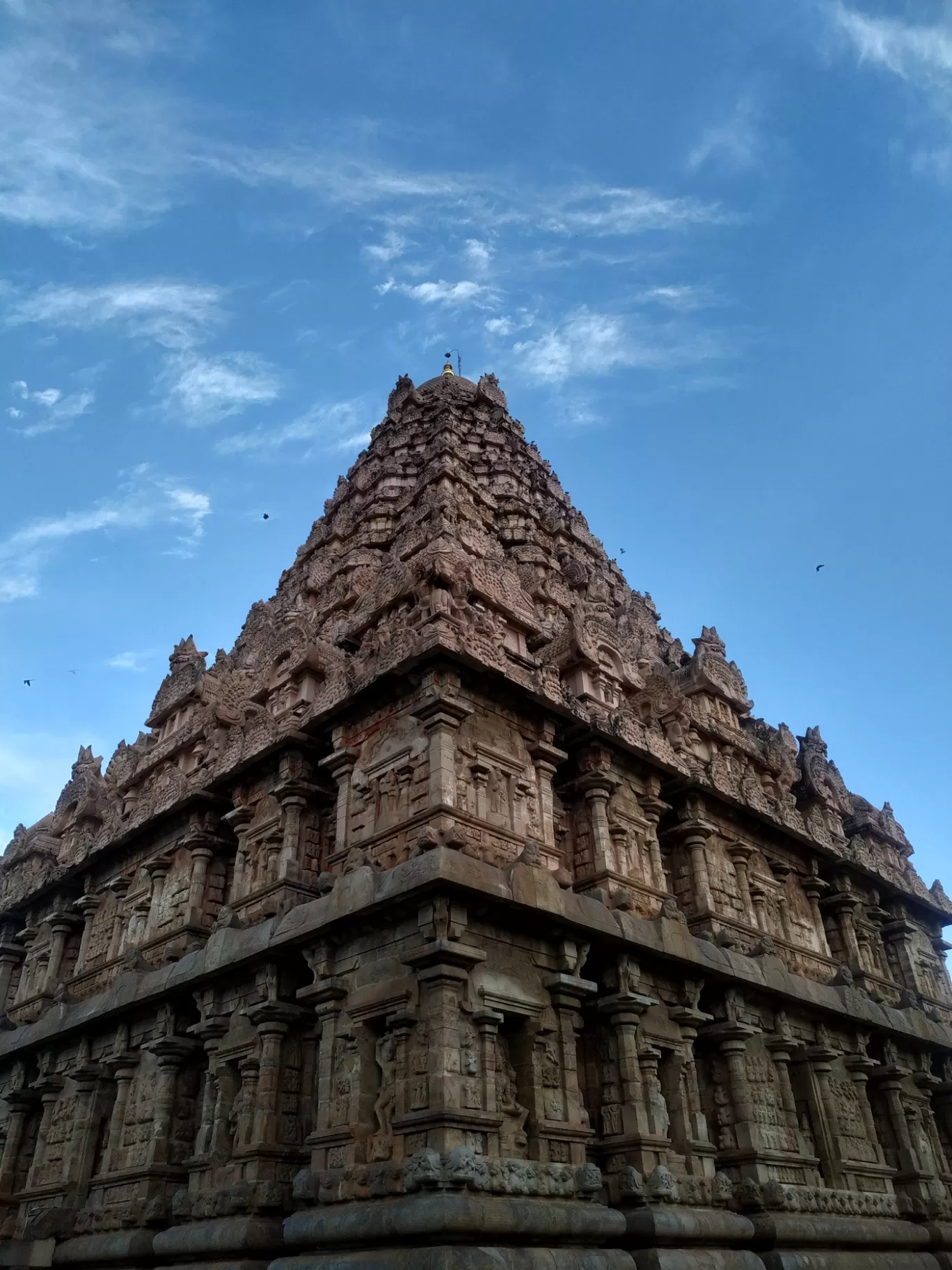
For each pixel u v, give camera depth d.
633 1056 22.91
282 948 23.05
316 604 42.06
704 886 29.45
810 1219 25.22
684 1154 23.38
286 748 27.62
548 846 24.70
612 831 27.52
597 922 22.98
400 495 47.25
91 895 36.06
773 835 34.38
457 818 22.19
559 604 39.09
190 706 39.97
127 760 41.06
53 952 36.91
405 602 27.30
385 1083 19.80
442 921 19.95
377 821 23.97
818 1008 29.59
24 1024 35.56
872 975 36.09
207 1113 24.73
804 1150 27.27
